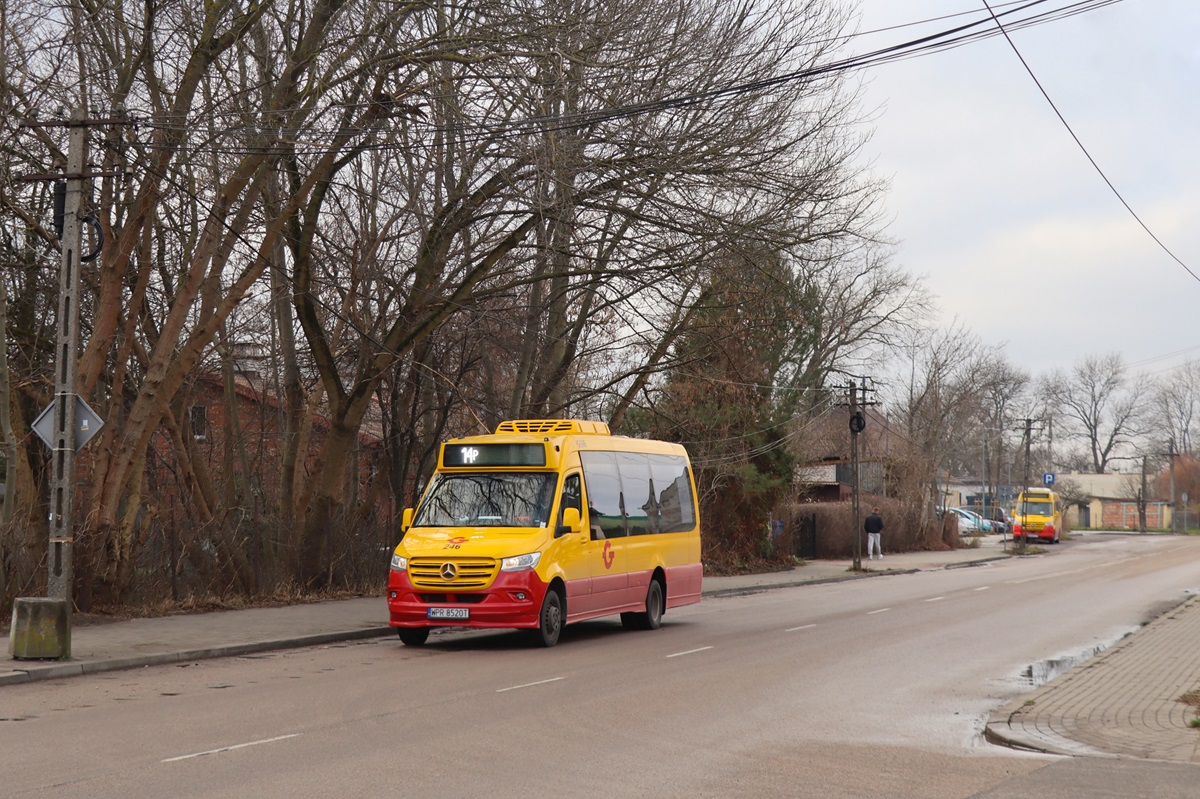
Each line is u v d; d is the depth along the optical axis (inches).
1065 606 1006.4
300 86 906.7
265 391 1315.2
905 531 2433.6
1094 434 4960.6
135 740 376.8
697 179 887.1
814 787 315.9
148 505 879.1
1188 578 1434.5
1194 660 613.9
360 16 879.7
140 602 844.0
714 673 562.3
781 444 1726.1
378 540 1070.4
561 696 481.7
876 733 405.1
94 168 810.2
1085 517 4699.8
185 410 979.9
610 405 1445.6
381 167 1053.2
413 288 968.9
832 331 1923.0
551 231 956.0
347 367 1181.7
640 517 827.4
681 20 871.7
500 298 1115.3
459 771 330.0
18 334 904.3
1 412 764.0
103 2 811.4
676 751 364.8
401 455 1194.6
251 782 313.1
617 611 780.0
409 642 708.0
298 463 1059.3
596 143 866.8
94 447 879.1
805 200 926.4
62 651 578.2
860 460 2519.7
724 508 1659.7
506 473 736.3
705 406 1565.0
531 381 1194.0
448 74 853.2
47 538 780.6
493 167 928.9
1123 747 378.0
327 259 1091.3
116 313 821.9
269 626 763.4
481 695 484.1
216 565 914.1
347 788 306.8
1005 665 604.4
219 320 850.8
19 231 891.4
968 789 314.3
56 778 317.1
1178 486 4584.2
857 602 1075.3
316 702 463.5
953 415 2696.9
